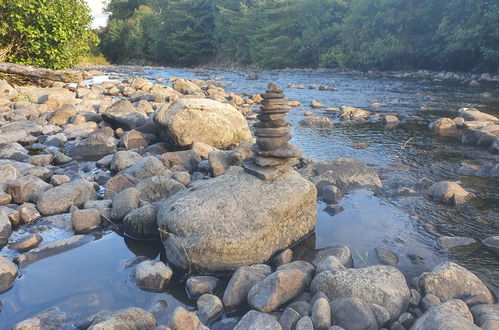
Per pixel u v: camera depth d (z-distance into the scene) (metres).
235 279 3.51
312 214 4.77
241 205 4.26
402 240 4.59
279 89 4.71
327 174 6.21
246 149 6.52
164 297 3.58
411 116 11.98
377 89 18.81
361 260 4.17
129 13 76.19
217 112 8.45
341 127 10.69
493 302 3.40
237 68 42.56
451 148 8.44
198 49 54.75
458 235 4.67
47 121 10.52
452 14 26.39
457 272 3.54
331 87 19.50
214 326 3.14
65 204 5.29
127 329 2.87
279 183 4.62
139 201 5.11
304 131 10.26
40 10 14.69
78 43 17.98
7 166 6.05
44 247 4.29
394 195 5.90
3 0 14.41
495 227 4.85
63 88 14.88
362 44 31.91
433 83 21.19
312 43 37.12
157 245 4.54
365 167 6.41
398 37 29.81
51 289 3.65
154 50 59.50
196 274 3.94
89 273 3.92
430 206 5.50
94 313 3.32
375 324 3.01
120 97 15.84
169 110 8.31
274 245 4.27
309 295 3.46
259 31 43.81
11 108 11.81
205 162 7.02
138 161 6.57
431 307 3.15
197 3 53.34
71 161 7.48
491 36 24.17
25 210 4.97
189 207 4.25
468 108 12.02
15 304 3.44
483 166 7.00
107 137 8.67
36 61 15.84
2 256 4.00
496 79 22.16
